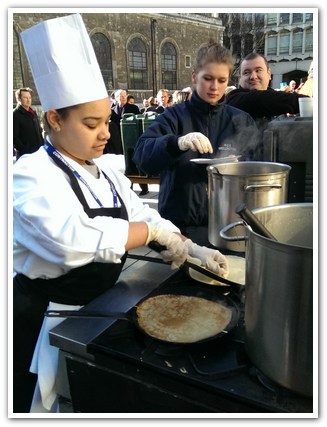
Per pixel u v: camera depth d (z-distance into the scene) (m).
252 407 0.58
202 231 1.54
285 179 1.15
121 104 6.44
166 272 1.08
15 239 0.93
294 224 0.80
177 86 19.70
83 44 0.91
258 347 0.62
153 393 0.66
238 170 1.36
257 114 2.01
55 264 0.90
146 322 0.78
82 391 0.78
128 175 3.95
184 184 1.59
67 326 0.81
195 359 0.67
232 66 1.60
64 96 0.87
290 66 20.06
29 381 0.99
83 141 0.91
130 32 17.03
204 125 1.64
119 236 0.86
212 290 0.90
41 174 0.88
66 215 0.84
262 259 0.58
